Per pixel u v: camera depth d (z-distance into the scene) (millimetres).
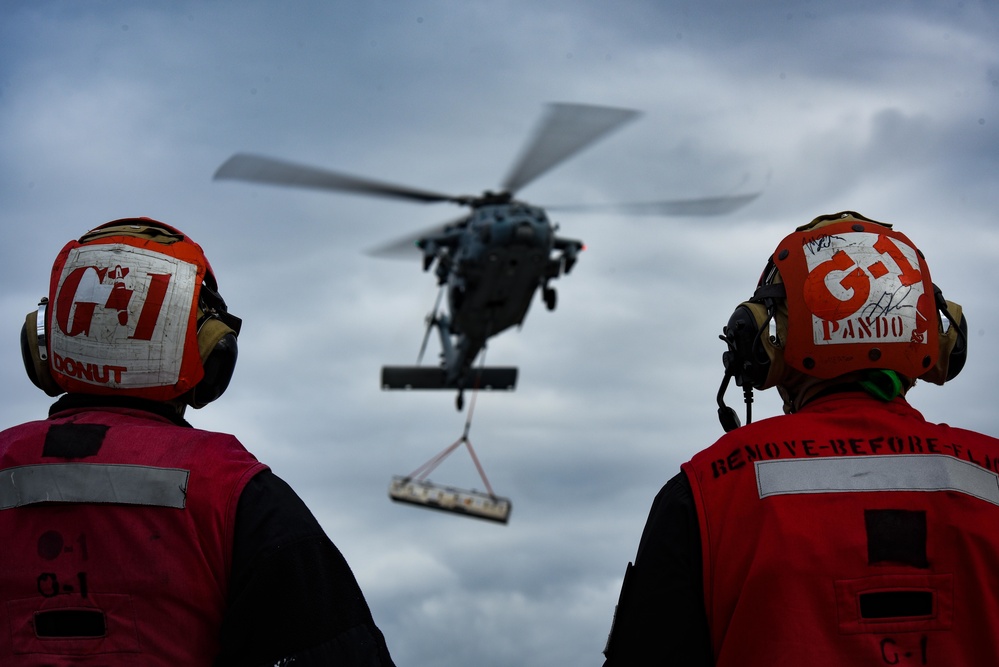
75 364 2332
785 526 2133
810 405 2371
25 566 2139
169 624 2119
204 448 2234
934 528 2119
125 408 2350
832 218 2518
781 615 2084
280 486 2256
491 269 15070
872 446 2217
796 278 2379
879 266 2328
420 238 15875
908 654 2055
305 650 2100
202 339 2438
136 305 2328
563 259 15562
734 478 2227
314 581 2148
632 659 2193
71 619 2111
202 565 2141
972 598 2080
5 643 2109
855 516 2135
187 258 2438
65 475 2174
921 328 2318
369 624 2215
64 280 2363
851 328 2297
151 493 2160
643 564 2240
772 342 2428
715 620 2186
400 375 19719
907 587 2086
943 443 2223
